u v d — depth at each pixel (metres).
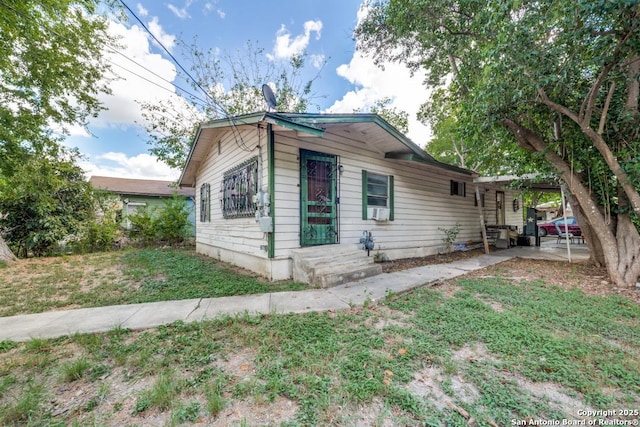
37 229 9.23
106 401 1.80
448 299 3.86
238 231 6.56
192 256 8.70
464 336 2.66
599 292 4.24
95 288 4.66
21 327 2.98
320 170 5.73
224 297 4.04
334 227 5.92
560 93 4.81
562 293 4.11
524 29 3.87
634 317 3.18
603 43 3.81
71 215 10.12
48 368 2.19
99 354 2.40
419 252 8.12
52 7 6.56
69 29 7.16
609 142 4.91
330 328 2.87
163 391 1.82
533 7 3.82
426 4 6.33
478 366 2.17
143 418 1.65
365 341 2.57
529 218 11.16
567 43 3.95
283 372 2.08
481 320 3.04
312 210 5.57
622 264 4.69
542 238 14.74
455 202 9.61
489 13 4.54
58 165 9.84
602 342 2.55
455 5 6.34
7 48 6.80
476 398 1.81
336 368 2.12
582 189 5.20
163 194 15.84
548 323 2.99
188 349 2.45
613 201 5.17
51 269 6.47
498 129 5.96
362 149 6.55
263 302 3.76
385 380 1.98
